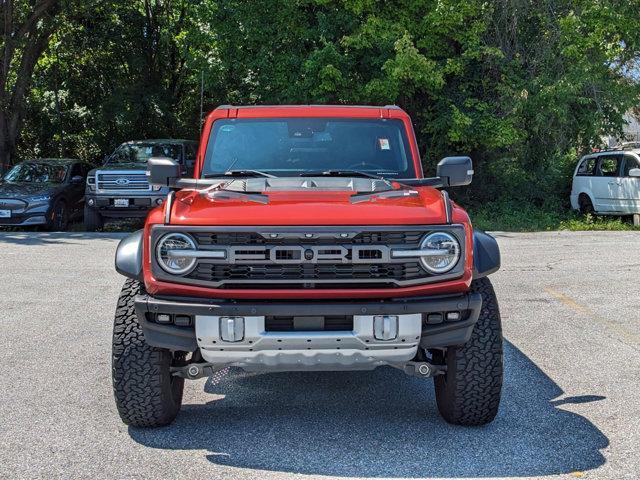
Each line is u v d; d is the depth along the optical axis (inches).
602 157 781.3
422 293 174.9
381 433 190.4
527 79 811.4
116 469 167.2
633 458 172.2
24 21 971.9
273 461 171.8
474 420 191.8
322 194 191.3
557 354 266.7
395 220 174.1
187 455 175.5
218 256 171.3
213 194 191.0
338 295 172.7
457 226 175.2
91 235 650.2
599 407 208.8
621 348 274.4
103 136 1103.6
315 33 816.3
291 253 171.2
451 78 828.6
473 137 800.3
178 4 1122.7
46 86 1151.0
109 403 213.3
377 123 236.7
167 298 175.8
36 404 211.9
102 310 337.7
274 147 232.7
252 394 224.7
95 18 1083.3
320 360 174.7
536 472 164.9
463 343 177.6
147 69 1133.7
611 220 773.3
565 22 780.0
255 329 170.9
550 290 390.0
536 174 850.8
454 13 772.6
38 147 1195.3
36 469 167.2
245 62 839.1
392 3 805.9
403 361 177.9
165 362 187.3
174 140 757.3
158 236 174.1
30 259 494.9
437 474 163.9
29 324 310.5
